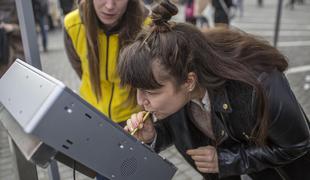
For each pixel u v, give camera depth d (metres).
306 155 1.41
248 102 1.22
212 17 5.91
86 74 1.91
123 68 1.16
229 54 1.22
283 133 1.22
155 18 1.16
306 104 4.40
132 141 1.09
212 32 1.28
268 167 1.40
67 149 0.97
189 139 1.51
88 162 1.02
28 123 0.91
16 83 1.10
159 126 1.51
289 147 1.26
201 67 1.17
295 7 16.56
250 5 17.97
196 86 1.24
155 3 1.17
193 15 6.36
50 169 1.48
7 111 1.16
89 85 1.90
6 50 4.12
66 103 0.94
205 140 1.52
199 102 1.34
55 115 0.93
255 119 1.23
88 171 1.19
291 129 1.21
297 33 9.20
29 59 1.32
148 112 1.37
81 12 1.75
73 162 1.15
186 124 1.48
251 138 1.29
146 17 1.75
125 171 1.10
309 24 10.80
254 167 1.33
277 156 1.28
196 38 1.16
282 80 1.24
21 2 1.27
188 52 1.14
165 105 1.19
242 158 1.33
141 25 1.71
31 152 0.96
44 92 0.95
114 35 1.74
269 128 1.21
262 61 1.23
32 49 1.32
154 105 1.19
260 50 1.24
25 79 1.06
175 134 1.53
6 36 4.11
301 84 5.10
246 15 13.55
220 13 5.71
